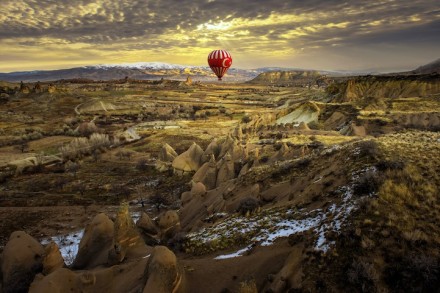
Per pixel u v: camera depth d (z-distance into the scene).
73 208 67.12
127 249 29.33
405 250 17.61
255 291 18.02
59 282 22.64
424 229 18.70
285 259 20.33
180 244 30.23
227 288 20.56
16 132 151.12
